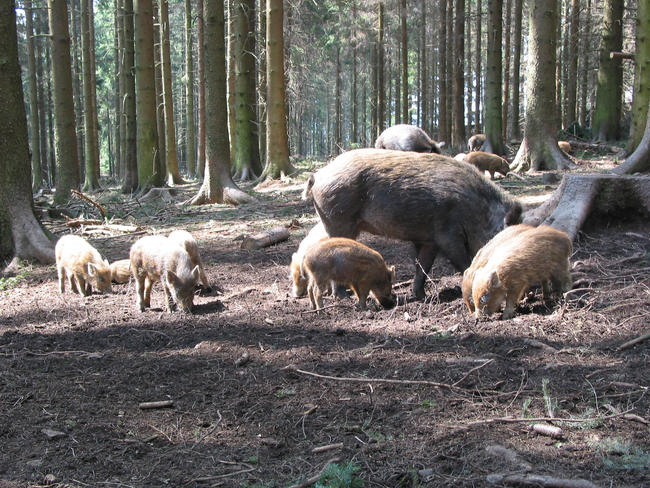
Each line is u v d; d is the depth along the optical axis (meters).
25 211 9.89
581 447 3.31
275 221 12.31
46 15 39.97
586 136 23.14
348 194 6.38
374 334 5.45
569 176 8.11
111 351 5.30
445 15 30.02
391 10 33.84
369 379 4.33
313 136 81.25
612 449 3.25
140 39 19.22
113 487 3.16
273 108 18.52
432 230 6.23
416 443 3.46
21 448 3.56
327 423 3.79
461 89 26.12
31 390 4.40
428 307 6.21
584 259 7.14
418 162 6.29
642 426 3.51
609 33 21.75
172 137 26.14
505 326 5.33
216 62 15.04
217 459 3.43
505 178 14.68
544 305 5.92
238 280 8.08
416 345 5.04
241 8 20.45
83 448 3.56
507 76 32.84
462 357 4.66
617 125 22.19
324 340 5.35
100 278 7.66
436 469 3.17
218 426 3.82
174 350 5.26
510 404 3.88
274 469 3.30
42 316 6.71
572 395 3.93
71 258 7.68
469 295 5.76
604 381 4.10
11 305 7.34
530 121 15.27
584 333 5.02
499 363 4.50
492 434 3.49
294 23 28.05
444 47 29.92
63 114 17.28
